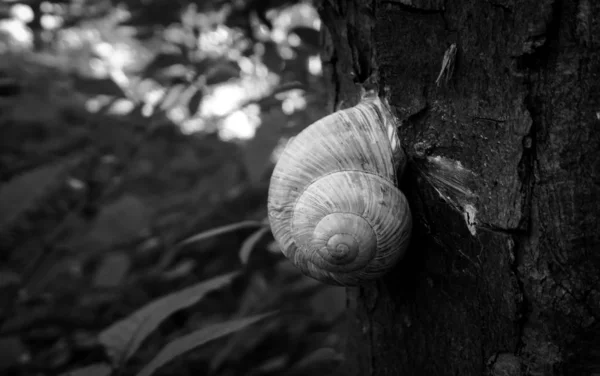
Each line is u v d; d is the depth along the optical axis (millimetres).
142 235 380
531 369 156
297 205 174
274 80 379
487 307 165
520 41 149
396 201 168
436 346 181
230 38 340
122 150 419
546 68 150
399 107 171
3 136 502
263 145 256
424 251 181
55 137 490
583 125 147
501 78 155
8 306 350
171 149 534
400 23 168
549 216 152
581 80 146
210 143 502
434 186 171
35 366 328
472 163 162
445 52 164
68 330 359
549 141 150
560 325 153
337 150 172
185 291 217
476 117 160
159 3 310
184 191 502
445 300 176
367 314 207
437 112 167
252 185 378
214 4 312
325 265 172
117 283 336
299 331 320
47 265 381
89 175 422
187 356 314
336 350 286
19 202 303
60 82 526
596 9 143
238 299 379
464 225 167
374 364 206
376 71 182
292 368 296
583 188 149
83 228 394
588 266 150
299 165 174
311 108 282
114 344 206
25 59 599
